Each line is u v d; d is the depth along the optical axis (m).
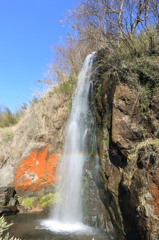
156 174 3.84
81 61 11.56
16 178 8.73
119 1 7.39
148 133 4.71
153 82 5.15
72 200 7.07
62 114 9.19
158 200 3.71
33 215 7.39
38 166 8.77
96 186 6.28
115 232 5.21
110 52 6.31
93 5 8.35
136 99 5.15
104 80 6.42
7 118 14.73
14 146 10.07
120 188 4.86
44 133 9.20
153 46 5.83
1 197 7.82
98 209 6.00
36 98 11.68
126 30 6.90
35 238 5.12
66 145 8.31
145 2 6.40
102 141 5.99
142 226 3.83
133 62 5.68
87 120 7.25
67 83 10.29
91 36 8.65
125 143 4.96
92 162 6.62
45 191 8.47
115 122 5.23
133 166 4.53
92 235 5.33
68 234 5.41
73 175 7.39
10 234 5.40
